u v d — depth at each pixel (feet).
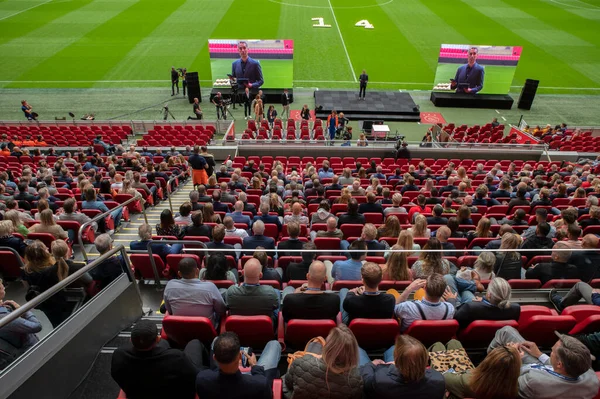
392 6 129.59
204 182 41.91
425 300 13.37
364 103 77.56
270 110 71.20
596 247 18.83
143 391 10.10
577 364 9.43
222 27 109.40
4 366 10.44
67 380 12.32
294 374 9.56
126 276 15.67
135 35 104.17
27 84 81.61
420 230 22.75
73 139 62.44
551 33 110.63
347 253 18.65
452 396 10.69
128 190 33.06
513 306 13.29
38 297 11.34
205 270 16.84
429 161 55.47
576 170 45.98
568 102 80.79
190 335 13.19
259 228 20.74
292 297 13.43
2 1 127.54
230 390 9.24
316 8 125.70
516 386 9.06
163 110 75.87
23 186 31.12
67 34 103.76
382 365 10.50
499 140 62.69
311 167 40.93
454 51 78.28
